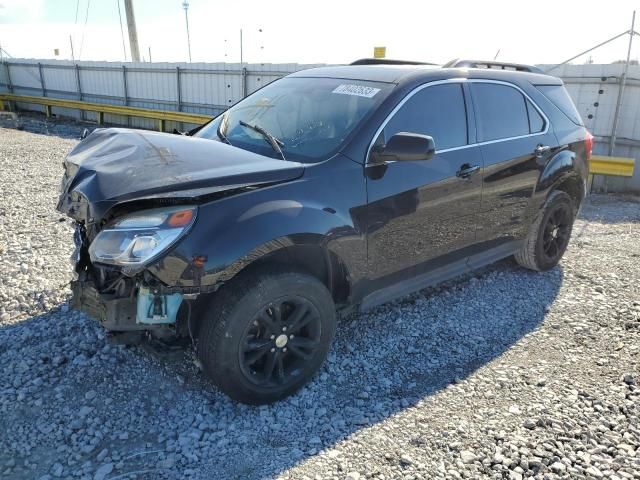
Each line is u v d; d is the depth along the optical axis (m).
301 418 3.02
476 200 4.15
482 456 2.72
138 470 2.58
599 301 4.67
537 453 2.75
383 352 3.75
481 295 4.75
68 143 14.66
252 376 3.02
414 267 3.86
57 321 3.92
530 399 3.23
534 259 5.11
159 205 2.76
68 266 4.94
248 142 3.68
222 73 16.75
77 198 2.98
